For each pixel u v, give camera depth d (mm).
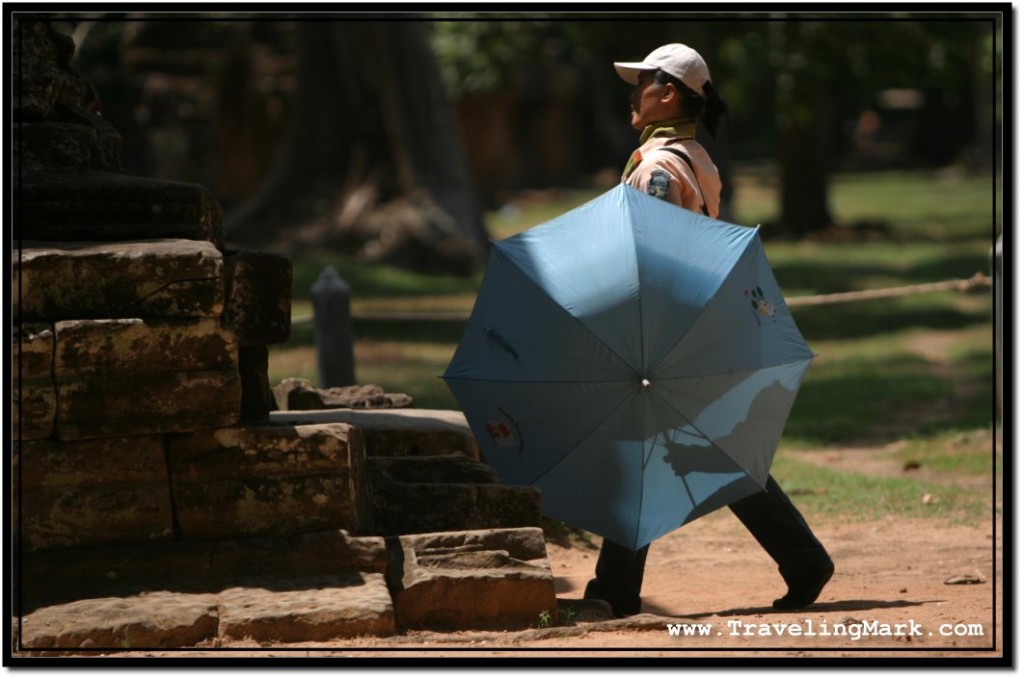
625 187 17766
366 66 83375
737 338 17125
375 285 74562
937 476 32938
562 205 137625
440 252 80375
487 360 17875
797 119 85312
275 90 103062
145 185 17172
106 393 15695
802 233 107562
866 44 77438
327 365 35781
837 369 54281
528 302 17688
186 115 108562
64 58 21031
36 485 15664
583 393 17109
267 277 17672
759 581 21641
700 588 21000
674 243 17344
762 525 18297
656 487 17031
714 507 16953
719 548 25297
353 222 82438
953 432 38219
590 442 17203
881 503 28578
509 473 17781
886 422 42188
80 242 16609
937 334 63125
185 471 16156
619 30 75812
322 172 86250
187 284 15969
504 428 17797
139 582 15852
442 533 16984
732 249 17516
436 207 82250
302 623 15180
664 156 18453
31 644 14547
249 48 105375
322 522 16375
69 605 15086
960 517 26875
